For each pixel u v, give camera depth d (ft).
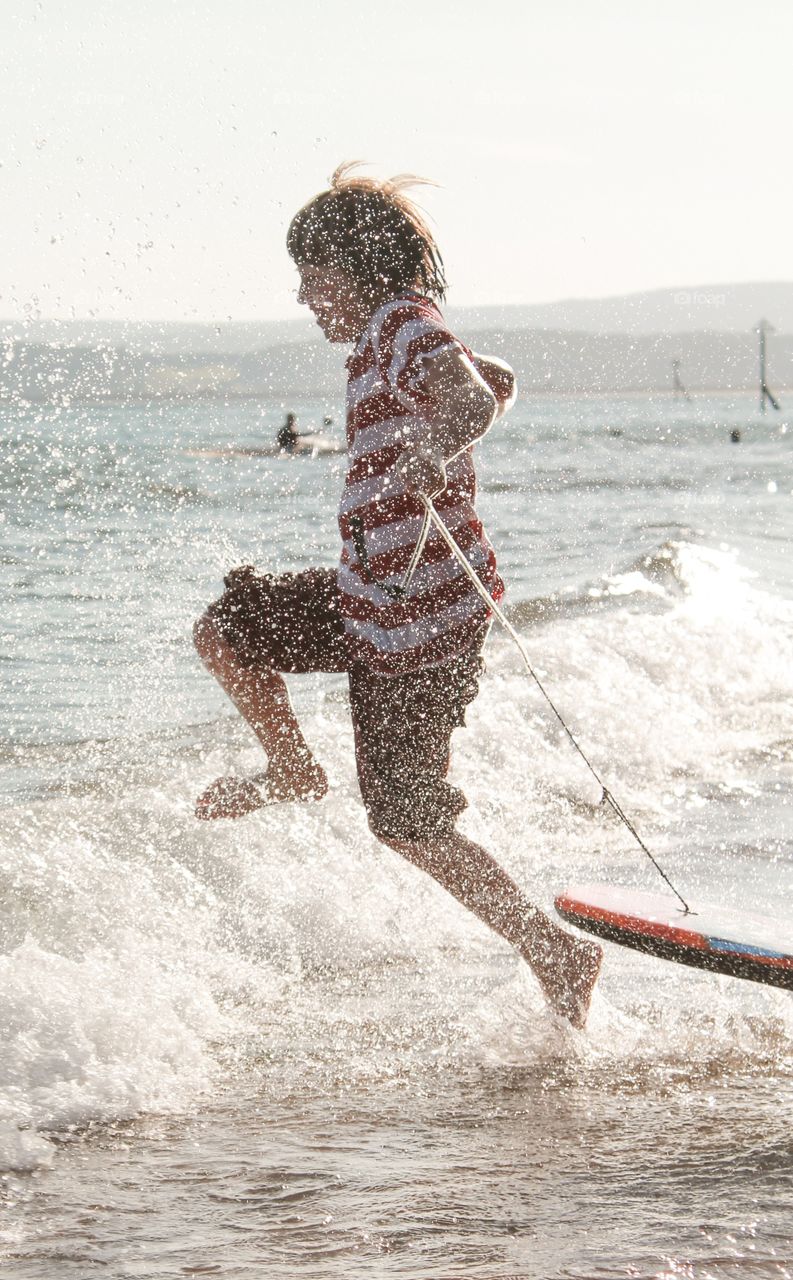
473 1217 8.79
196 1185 9.36
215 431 191.93
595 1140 10.27
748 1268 8.04
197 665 31.91
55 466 92.38
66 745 23.85
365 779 12.73
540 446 199.31
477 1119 10.71
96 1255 8.20
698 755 26.05
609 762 25.00
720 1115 10.85
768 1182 9.44
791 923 12.42
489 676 30.07
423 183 12.62
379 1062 12.11
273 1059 12.13
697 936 11.73
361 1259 8.15
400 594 12.06
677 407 511.81
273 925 15.72
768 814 22.17
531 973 13.64
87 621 36.83
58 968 12.89
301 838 18.47
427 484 11.19
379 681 12.31
